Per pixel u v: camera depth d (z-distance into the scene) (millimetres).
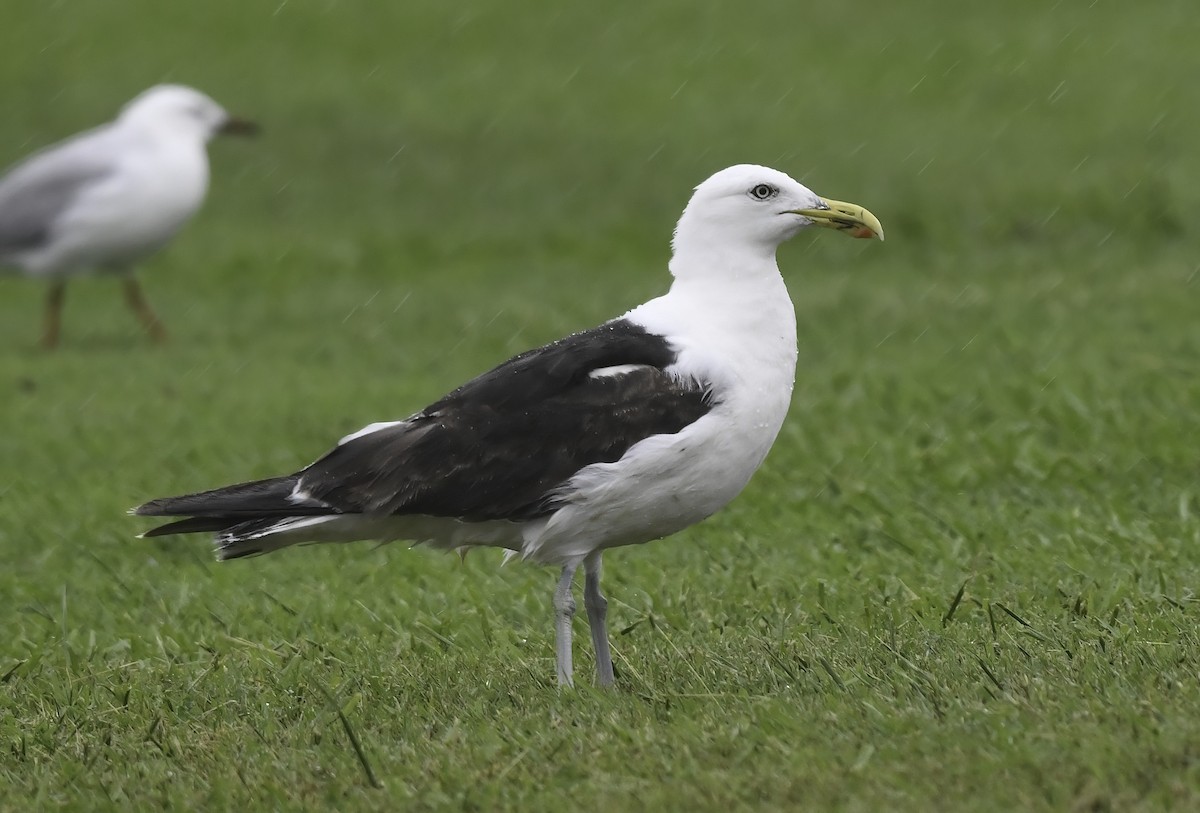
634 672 9344
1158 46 31734
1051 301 19812
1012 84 30750
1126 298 19469
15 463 17359
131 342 23938
